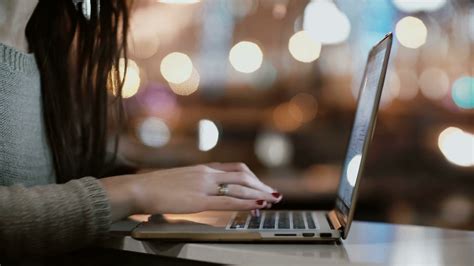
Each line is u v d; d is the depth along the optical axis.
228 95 5.11
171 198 1.23
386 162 4.95
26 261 1.24
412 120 5.02
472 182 4.77
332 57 5.00
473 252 1.11
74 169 1.61
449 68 5.01
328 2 4.72
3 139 1.38
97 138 1.65
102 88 1.65
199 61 5.16
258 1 5.10
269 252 1.10
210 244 1.16
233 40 5.17
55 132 1.59
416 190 4.73
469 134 4.59
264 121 5.05
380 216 4.69
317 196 4.20
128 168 1.74
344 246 1.15
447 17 4.86
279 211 1.53
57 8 1.60
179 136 4.64
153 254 1.17
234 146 4.88
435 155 4.95
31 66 1.50
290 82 5.14
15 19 1.48
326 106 5.05
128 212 1.21
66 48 1.61
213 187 1.28
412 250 1.12
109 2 1.65
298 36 4.75
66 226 1.14
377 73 1.26
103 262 1.26
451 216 4.50
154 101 4.76
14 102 1.41
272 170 4.64
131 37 1.78
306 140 4.86
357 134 1.35
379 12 4.64
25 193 1.15
